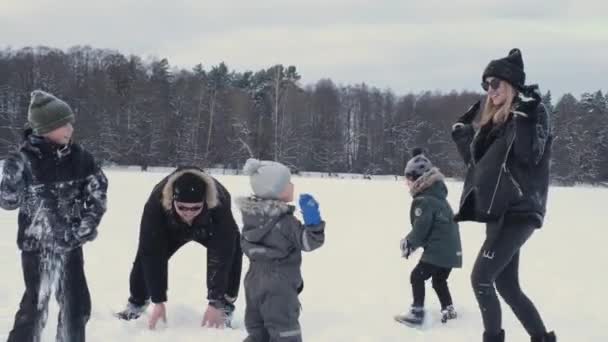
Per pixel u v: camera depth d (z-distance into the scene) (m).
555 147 61.69
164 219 4.43
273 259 3.54
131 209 12.27
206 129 60.31
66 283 3.68
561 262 7.81
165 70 68.50
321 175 60.19
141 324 4.49
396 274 6.77
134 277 4.64
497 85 3.81
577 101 70.00
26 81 59.59
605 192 27.55
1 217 10.31
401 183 28.88
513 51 3.90
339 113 72.31
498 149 3.80
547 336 3.92
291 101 63.16
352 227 10.70
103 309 4.83
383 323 4.85
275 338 3.50
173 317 4.68
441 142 66.81
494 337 3.83
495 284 3.95
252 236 3.56
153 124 57.59
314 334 4.50
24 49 63.91
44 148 3.61
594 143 63.50
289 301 3.52
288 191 3.65
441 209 5.02
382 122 70.88
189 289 5.70
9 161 3.55
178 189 4.22
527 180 3.74
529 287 6.31
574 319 5.11
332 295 5.75
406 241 5.02
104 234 8.87
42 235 3.61
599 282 6.60
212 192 4.36
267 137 58.84
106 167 53.25
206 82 69.50
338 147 67.69
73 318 3.71
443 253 4.95
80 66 67.25
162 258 4.41
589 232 10.96
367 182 29.78
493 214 3.76
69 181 3.66
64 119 3.60
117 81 62.06
